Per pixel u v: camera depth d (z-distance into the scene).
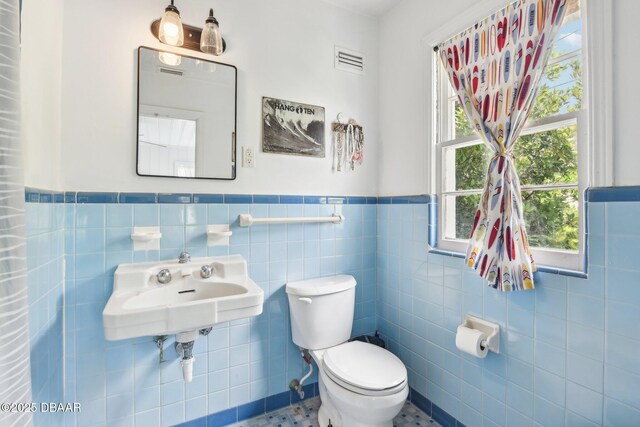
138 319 1.04
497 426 1.37
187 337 1.30
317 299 1.67
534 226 1.33
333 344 1.73
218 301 1.16
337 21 1.96
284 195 1.79
